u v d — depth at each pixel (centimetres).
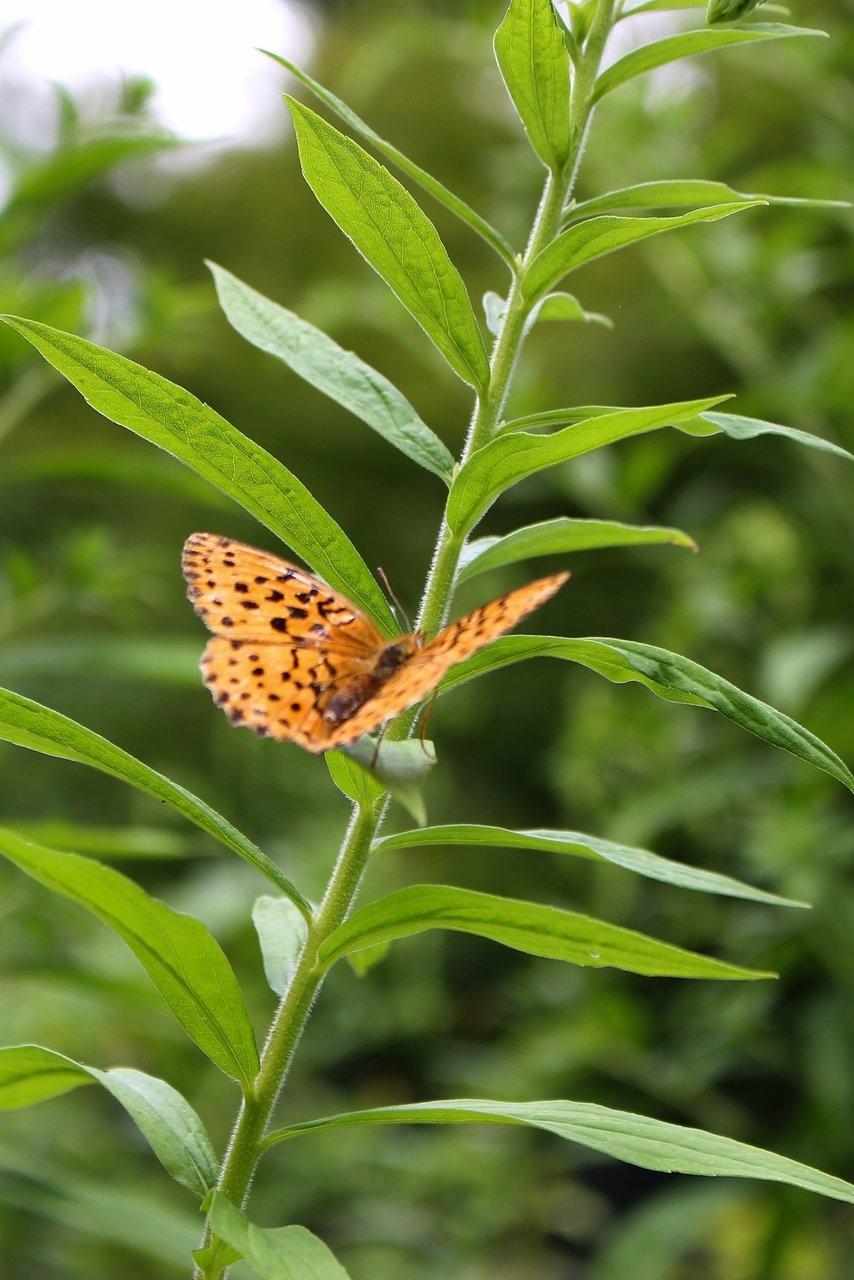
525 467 74
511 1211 151
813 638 121
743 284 128
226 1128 152
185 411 74
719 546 139
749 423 75
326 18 276
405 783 71
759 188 127
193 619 244
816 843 124
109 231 269
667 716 140
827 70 120
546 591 72
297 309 215
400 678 74
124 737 239
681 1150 73
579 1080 145
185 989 74
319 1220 158
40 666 97
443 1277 148
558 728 228
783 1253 130
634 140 126
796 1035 134
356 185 74
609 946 73
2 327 95
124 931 74
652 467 130
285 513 74
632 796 137
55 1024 153
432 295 75
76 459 95
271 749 197
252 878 162
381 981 177
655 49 75
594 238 74
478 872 221
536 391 128
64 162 94
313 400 258
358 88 138
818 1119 127
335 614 75
